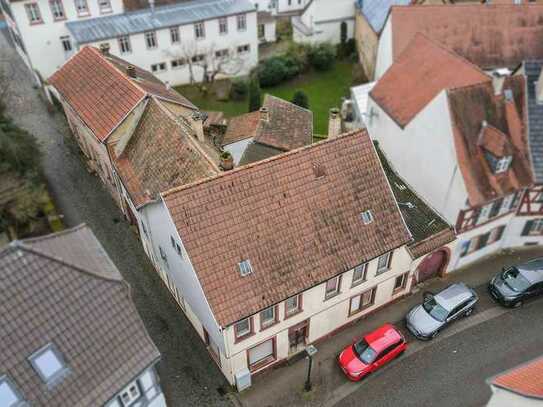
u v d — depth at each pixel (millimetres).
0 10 58688
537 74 30781
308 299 25328
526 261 33500
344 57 57812
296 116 35469
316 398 26047
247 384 26125
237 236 23234
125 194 32031
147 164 29359
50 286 18016
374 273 27375
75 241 20844
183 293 27391
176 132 28656
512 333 29172
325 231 24922
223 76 53000
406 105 33656
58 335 17875
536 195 31000
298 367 27391
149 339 19953
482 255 33500
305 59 53656
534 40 42750
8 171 30766
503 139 27906
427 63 34438
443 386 26625
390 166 35250
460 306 29047
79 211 35219
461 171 28094
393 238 26344
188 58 48938
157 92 34656
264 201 23875
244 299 22953
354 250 25375
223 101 49188
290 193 24422
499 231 32594
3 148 30422
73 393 17953
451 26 42844
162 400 22219
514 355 28031
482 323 29734
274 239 23891
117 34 45688
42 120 43969
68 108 37312
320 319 27156
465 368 27422
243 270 23141
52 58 47688
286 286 23766
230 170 24047
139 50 47594
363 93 42844
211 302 22406
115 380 18828
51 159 39625
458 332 29234
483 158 28859
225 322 22422
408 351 28250
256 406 25609
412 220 30500
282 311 24766
